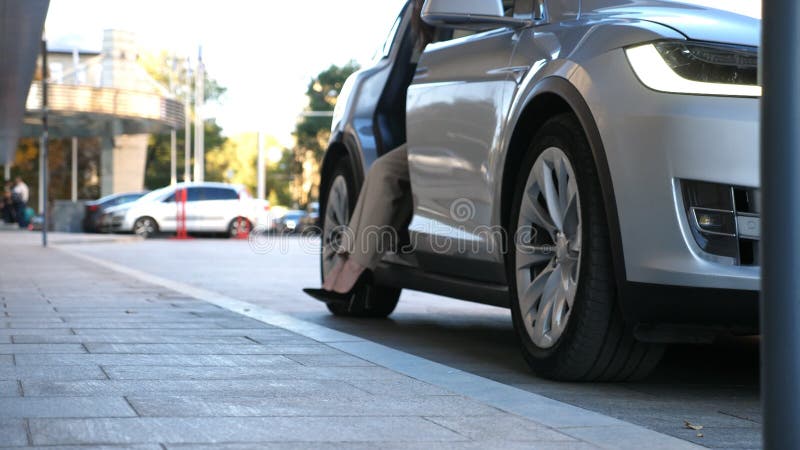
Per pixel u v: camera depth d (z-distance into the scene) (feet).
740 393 14.89
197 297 29.01
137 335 19.12
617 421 11.72
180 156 316.40
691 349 19.80
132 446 9.80
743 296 13.20
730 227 13.34
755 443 11.41
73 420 10.98
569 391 14.87
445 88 18.95
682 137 13.38
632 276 13.84
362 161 23.38
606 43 14.71
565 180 15.26
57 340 18.12
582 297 14.62
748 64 13.64
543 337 15.65
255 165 367.45
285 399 12.57
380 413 11.81
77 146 243.81
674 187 13.46
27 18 55.16
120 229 116.47
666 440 10.75
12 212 152.15
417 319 25.68
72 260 53.36
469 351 19.69
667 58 13.82
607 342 14.61
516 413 12.00
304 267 53.36
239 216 118.62
